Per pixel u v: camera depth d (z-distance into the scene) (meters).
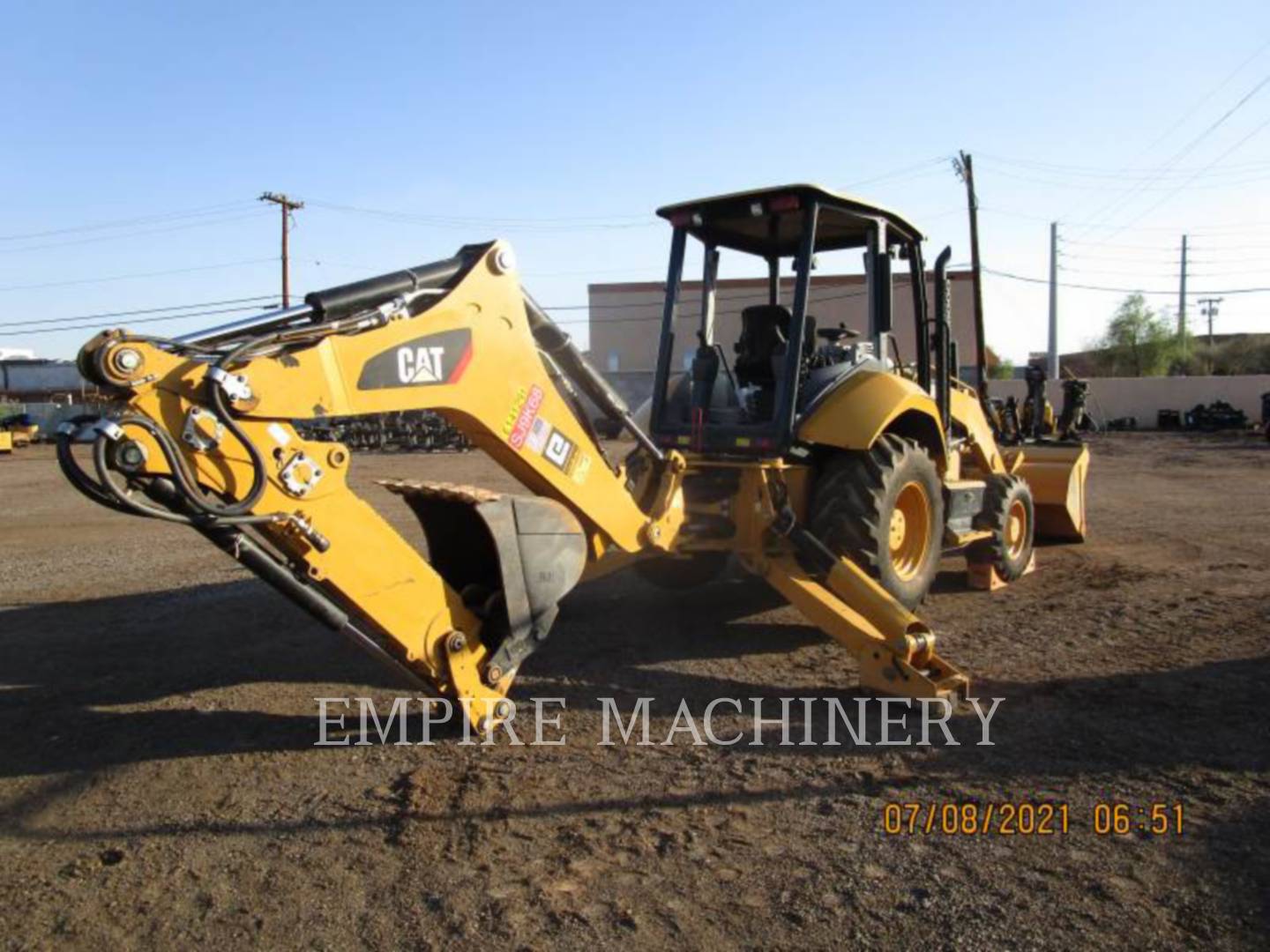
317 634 6.33
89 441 3.30
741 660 5.68
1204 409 34.41
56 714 4.93
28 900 3.16
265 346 3.72
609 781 3.99
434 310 4.20
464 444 29.89
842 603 5.27
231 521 3.58
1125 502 13.38
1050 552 9.16
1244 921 2.91
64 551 10.30
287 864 3.36
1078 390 18.47
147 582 8.31
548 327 4.81
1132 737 4.39
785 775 4.05
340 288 3.99
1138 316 47.91
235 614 6.96
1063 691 5.02
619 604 7.06
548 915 3.01
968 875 3.22
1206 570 8.04
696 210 6.16
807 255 5.75
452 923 2.98
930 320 7.85
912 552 6.37
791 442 5.76
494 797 3.85
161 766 4.23
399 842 3.49
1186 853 3.33
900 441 6.14
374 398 3.97
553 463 4.72
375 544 4.03
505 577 4.38
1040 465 9.38
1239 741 4.31
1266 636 5.94
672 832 3.54
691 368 6.39
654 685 5.23
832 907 3.04
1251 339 48.00
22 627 6.76
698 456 6.02
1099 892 3.10
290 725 4.70
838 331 6.56
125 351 3.36
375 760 4.24
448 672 4.27
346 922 3.00
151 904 3.12
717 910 3.03
